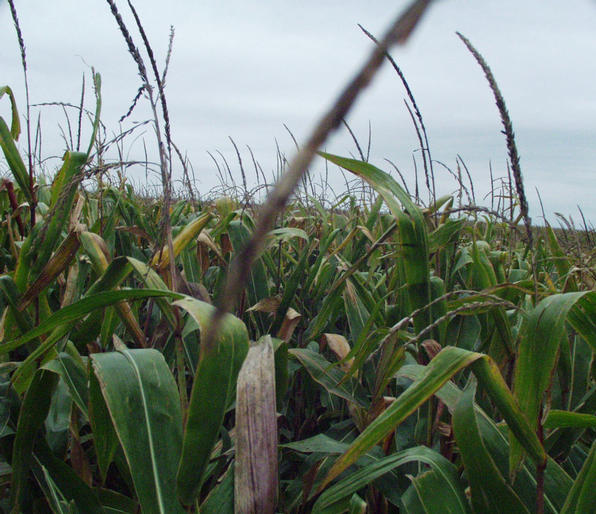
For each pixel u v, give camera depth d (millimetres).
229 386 1071
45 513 1554
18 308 1816
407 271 1547
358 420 1773
